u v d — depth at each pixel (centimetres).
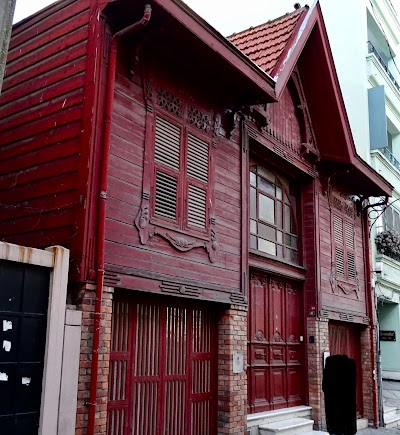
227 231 849
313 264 1130
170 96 766
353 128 1614
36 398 536
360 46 1652
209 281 792
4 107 757
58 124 672
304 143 1120
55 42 717
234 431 798
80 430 569
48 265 554
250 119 956
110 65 659
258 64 945
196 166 800
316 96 1131
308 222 1157
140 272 671
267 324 1009
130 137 687
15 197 697
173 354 752
